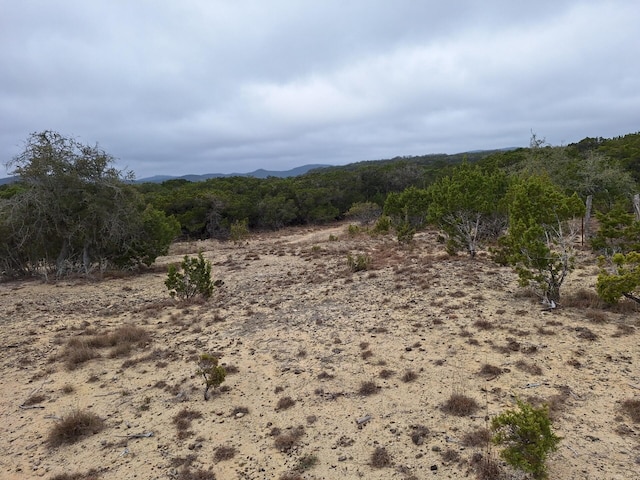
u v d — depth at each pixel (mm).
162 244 20797
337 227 45281
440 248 20000
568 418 5324
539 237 9898
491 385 6312
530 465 4121
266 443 5488
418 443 5160
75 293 15320
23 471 5227
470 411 5680
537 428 4133
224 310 11977
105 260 19594
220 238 37656
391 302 11156
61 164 17594
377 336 8797
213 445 5523
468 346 7758
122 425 6141
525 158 28062
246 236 35562
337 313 10734
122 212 18891
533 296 10414
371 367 7371
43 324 11289
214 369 6758
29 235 17297
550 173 22562
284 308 11695
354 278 14641
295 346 8727
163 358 8523
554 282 9516
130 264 20094
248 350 8680
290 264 19422
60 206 17672
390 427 5566
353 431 5570
